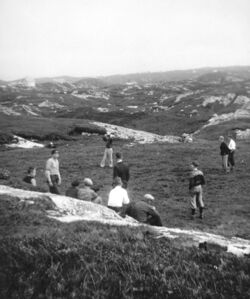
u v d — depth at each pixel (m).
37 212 13.22
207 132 86.62
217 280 8.09
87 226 11.64
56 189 22.25
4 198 14.45
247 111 102.12
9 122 71.69
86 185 18.17
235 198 25.61
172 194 27.06
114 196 16.70
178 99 170.75
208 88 187.00
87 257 8.79
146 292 7.51
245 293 7.48
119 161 22.75
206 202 24.92
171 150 46.28
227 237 14.50
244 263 9.03
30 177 22.45
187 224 19.86
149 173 34.09
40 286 7.58
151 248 9.80
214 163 37.44
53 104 177.62
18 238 9.98
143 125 116.38
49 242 9.59
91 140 62.34
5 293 7.31
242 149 46.72
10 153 47.22
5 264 8.37
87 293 7.39
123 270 8.35
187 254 9.55
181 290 7.55
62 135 64.56
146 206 15.34
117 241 10.12
